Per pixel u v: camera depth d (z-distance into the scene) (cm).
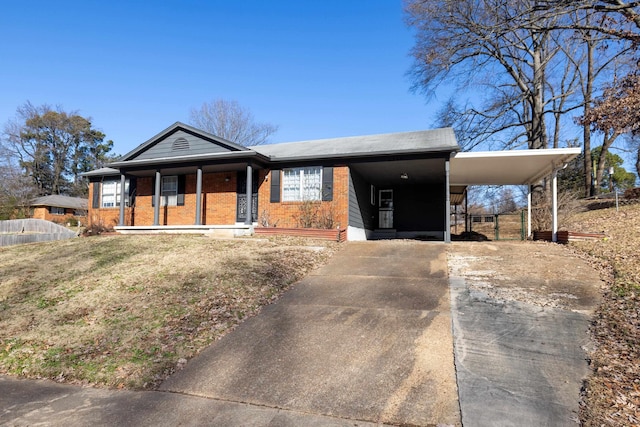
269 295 716
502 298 636
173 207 1783
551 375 396
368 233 1780
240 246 1145
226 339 544
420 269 863
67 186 5028
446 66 2184
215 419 356
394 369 428
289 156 1512
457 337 497
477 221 2209
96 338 575
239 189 1664
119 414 376
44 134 4834
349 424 338
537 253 984
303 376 428
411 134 1711
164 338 557
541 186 1895
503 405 351
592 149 2961
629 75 1034
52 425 359
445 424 329
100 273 905
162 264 938
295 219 1505
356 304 648
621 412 326
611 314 535
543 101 2253
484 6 1866
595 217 1538
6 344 581
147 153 1703
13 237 1546
